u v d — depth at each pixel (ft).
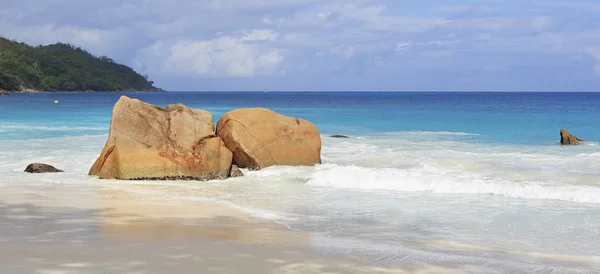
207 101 406.21
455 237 34.47
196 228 35.27
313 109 239.09
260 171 60.03
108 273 25.02
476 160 68.90
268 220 38.47
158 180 56.44
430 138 102.01
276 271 26.13
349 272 26.40
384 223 38.04
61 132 108.78
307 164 63.72
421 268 27.43
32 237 31.89
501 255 30.48
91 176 58.49
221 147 59.62
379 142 93.25
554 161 68.13
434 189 50.60
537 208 42.73
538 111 207.62
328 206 43.73
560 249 32.01
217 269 26.09
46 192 49.08
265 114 64.85
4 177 57.62
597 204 44.09
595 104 304.30
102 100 376.89
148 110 60.13
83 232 33.42
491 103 331.98
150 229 34.65
